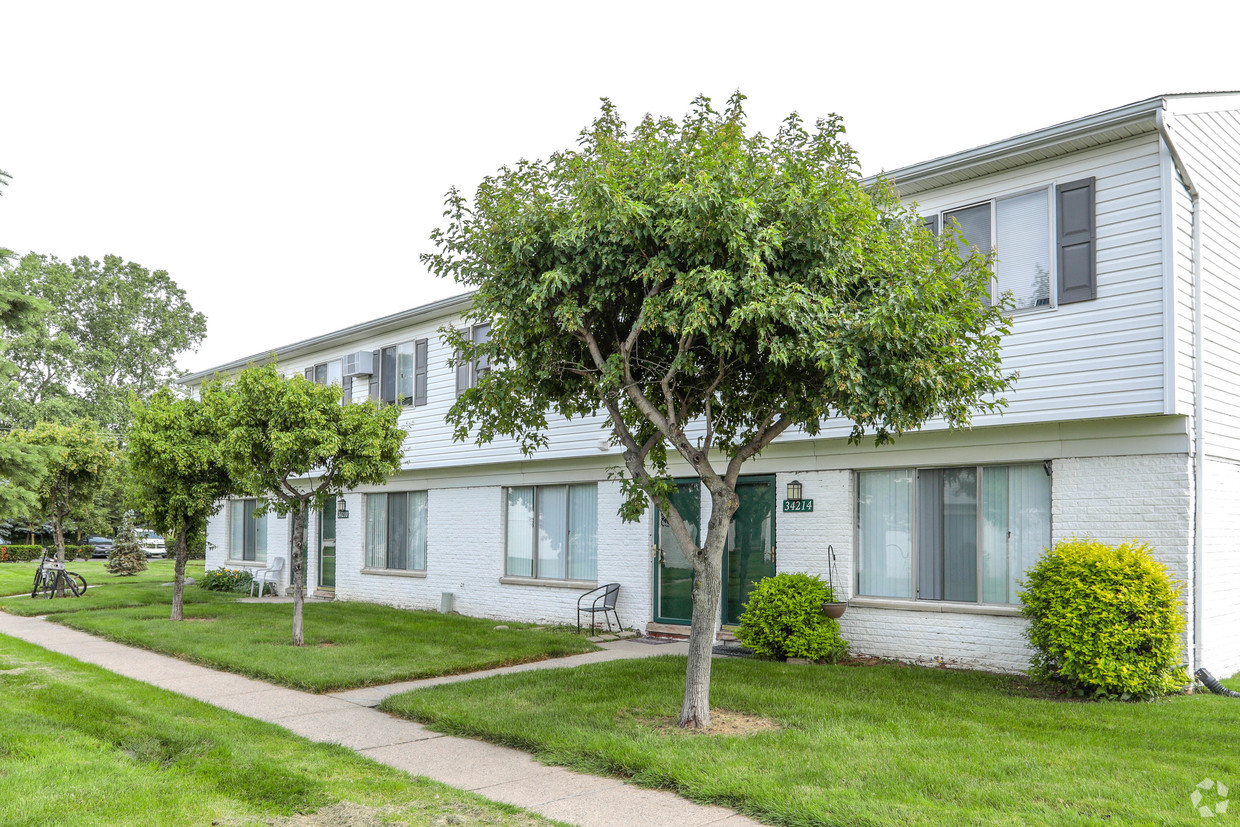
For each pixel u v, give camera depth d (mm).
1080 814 5129
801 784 5766
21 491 9836
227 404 13867
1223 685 9016
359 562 19625
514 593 15906
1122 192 9320
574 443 14789
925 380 6973
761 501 12570
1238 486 9898
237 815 5434
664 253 7191
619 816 5414
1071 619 8516
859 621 11211
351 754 6797
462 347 8844
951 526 10703
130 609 16531
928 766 6082
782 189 7195
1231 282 10078
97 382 40844
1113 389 9188
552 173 7844
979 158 10117
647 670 9953
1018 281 10039
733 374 8180
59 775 6105
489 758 6750
